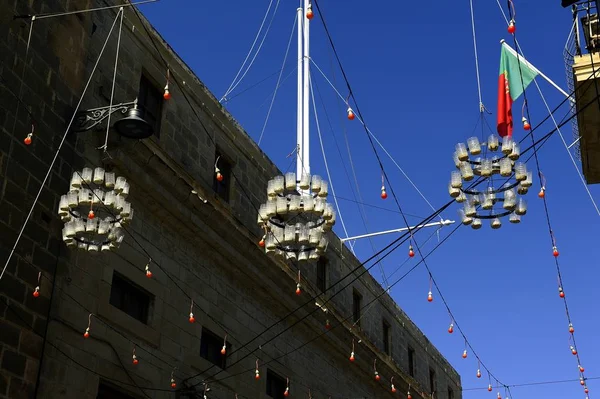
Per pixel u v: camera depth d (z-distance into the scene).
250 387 22.78
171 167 20.00
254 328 23.72
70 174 17.77
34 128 17.00
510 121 15.91
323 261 29.55
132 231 19.17
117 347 17.89
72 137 18.12
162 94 21.70
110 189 16.59
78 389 16.52
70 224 15.54
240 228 22.52
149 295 19.47
